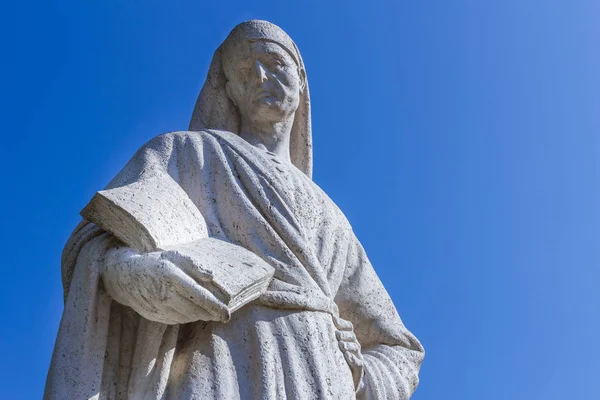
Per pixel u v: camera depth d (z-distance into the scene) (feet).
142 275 14.23
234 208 16.17
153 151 16.80
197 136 17.13
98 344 14.84
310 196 17.03
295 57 18.75
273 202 16.37
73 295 15.05
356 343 16.06
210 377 14.76
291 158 18.98
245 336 15.20
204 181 16.51
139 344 15.03
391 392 16.29
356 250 17.58
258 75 18.19
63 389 14.49
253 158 16.89
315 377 15.01
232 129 18.58
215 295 14.21
